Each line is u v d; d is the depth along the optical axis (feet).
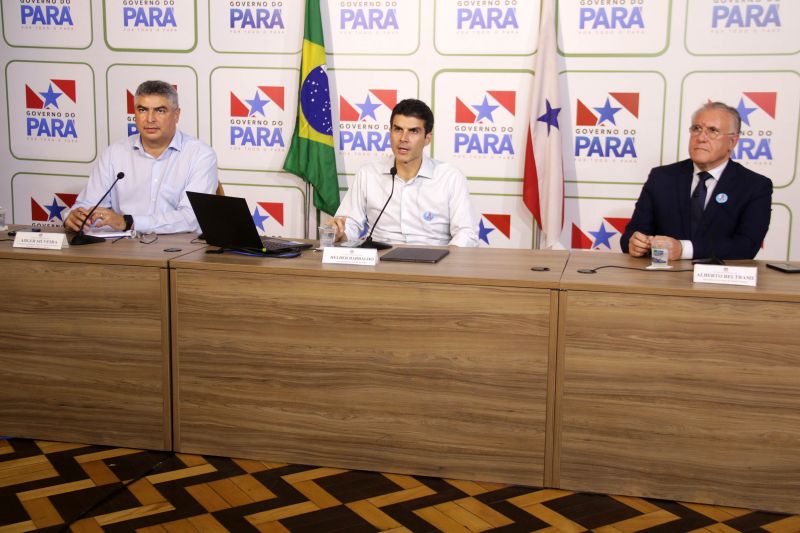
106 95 13.69
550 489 7.73
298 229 13.52
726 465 7.28
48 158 14.01
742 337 7.07
